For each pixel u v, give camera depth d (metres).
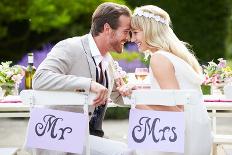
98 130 5.57
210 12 16.53
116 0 17.20
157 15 5.20
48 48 18.55
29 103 4.92
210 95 6.94
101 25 5.30
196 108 5.05
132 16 5.28
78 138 4.86
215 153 7.12
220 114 6.79
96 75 5.30
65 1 18.17
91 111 5.25
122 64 13.40
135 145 4.80
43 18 18.08
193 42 16.62
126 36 5.35
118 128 12.44
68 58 5.18
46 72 5.09
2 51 18.91
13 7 17.92
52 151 5.05
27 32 18.70
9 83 7.07
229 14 16.59
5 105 6.26
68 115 4.88
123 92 4.99
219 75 7.07
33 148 5.01
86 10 18.44
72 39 5.32
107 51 5.41
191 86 5.11
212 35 16.59
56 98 4.91
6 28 18.05
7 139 11.26
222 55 16.69
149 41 5.20
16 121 14.19
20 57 19.03
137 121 4.81
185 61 5.16
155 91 4.79
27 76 7.27
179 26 16.61
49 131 4.89
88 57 5.26
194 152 4.98
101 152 5.26
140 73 7.09
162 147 4.75
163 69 5.03
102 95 4.92
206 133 5.05
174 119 4.74
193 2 16.50
